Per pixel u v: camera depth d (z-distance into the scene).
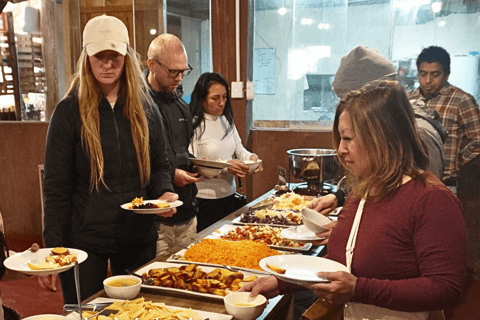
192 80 4.46
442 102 2.25
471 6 3.28
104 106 1.84
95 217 1.83
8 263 1.38
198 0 4.22
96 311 1.32
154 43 2.46
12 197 4.88
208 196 3.04
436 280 1.08
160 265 1.74
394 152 1.19
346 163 1.29
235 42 4.00
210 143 3.06
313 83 4.00
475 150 2.24
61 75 4.72
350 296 1.13
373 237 1.20
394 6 3.56
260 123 4.23
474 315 2.01
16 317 1.09
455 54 3.37
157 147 2.11
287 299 1.62
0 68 4.75
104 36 1.71
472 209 2.36
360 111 1.20
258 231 2.24
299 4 3.92
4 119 4.85
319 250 2.03
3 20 4.66
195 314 1.31
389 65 1.81
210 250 1.84
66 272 1.82
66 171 1.79
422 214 1.13
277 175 4.11
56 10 4.57
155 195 2.09
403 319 1.22
